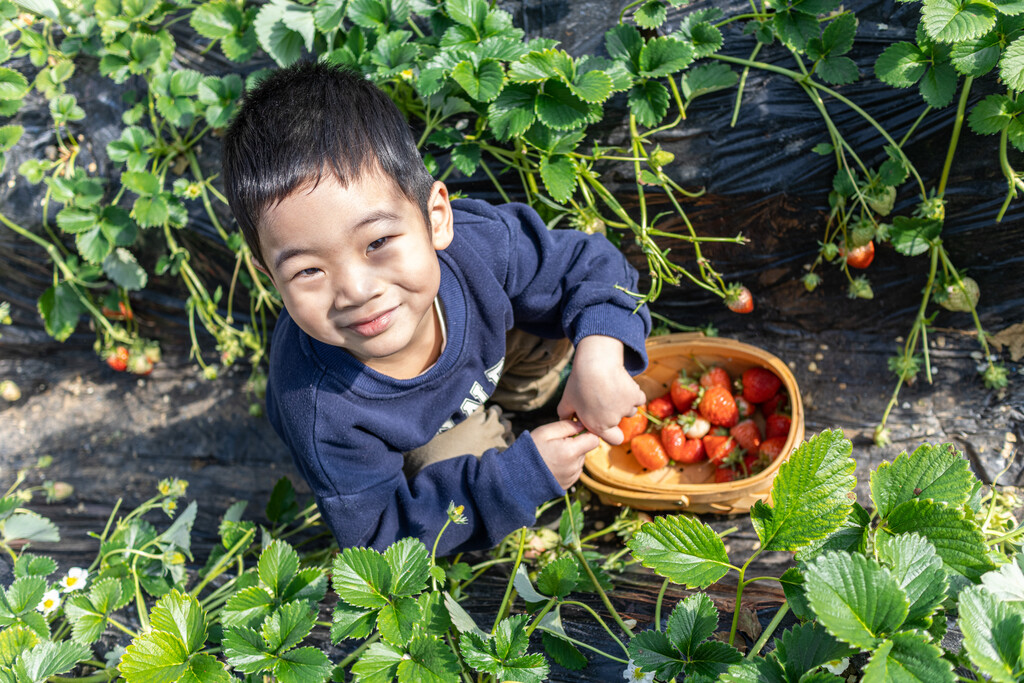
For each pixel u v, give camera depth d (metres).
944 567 1.17
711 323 2.16
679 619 1.24
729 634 1.54
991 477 1.82
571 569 1.45
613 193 1.92
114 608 1.58
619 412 1.58
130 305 2.40
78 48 2.13
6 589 1.87
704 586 1.24
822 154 1.77
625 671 1.36
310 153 1.15
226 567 1.82
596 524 1.99
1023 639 1.05
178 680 1.28
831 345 2.07
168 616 1.35
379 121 1.24
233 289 2.28
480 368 1.62
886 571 1.07
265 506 2.18
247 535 1.83
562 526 1.65
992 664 1.04
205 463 2.30
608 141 1.87
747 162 1.82
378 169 1.19
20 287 2.43
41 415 2.46
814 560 1.22
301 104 1.20
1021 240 1.80
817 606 1.07
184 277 2.19
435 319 1.52
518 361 1.92
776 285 2.04
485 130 1.87
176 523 1.84
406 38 1.78
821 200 1.83
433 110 1.88
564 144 1.75
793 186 1.82
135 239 2.12
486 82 1.67
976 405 1.92
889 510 1.26
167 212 2.02
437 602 1.40
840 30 1.63
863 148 1.76
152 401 2.43
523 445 1.57
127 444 2.37
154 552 1.83
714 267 2.03
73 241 2.24
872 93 1.74
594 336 1.59
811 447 1.22
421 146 1.82
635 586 1.74
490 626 1.69
